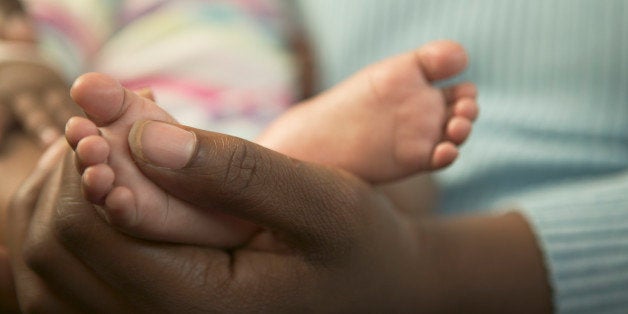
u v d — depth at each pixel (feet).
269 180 1.00
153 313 1.06
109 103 0.97
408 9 1.97
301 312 1.08
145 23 2.05
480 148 1.75
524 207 1.43
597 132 1.67
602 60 1.71
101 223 1.01
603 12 1.71
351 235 1.06
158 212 1.01
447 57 1.26
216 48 1.92
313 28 2.21
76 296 1.07
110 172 0.96
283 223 1.03
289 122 1.32
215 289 1.05
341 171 1.09
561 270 1.32
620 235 1.38
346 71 2.10
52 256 1.04
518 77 1.81
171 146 0.96
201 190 0.99
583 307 1.32
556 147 1.68
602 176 1.67
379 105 1.27
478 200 1.75
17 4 2.04
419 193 1.60
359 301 1.11
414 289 1.17
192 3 2.07
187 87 1.85
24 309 1.12
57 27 2.16
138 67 1.91
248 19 2.06
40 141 1.49
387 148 1.27
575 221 1.39
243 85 1.90
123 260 1.02
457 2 1.90
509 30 1.82
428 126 1.27
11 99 1.56
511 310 1.28
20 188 1.18
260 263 1.08
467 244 1.28
